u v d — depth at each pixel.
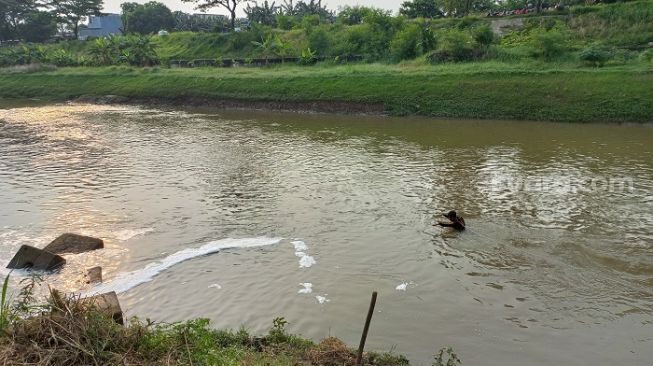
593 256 12.62
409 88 37.72
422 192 18.17
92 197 18.02
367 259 12.78
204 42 64.62
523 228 14.55
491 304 10.55
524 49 42.62
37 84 52.31
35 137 29.72
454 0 59.66
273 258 12.88
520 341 9.27
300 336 9.33
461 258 12.73
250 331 9.62
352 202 17.19
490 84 35.94
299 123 34.34
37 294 11.14
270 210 16.47
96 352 6.73
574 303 10.52
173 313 10.40
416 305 10.56
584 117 31.44
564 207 16.31
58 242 13.54
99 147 26.78
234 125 34.00
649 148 24.31
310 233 14.51
